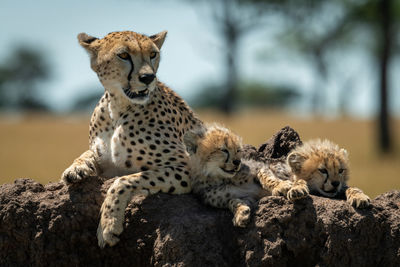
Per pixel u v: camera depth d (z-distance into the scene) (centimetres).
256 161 1066
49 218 939
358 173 2688
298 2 5012
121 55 1054
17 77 7250
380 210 896
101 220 923
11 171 2512
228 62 5672
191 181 1023
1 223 937
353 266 874
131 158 1055
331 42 5716
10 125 4169
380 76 3631
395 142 3797
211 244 900
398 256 878
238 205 915
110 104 1091
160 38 1158
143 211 945
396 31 4631
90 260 952
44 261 934
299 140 1187
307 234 884
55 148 3209
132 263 947
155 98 1102
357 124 4212
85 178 971
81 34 1130
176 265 894
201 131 1060
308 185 1005
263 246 888
